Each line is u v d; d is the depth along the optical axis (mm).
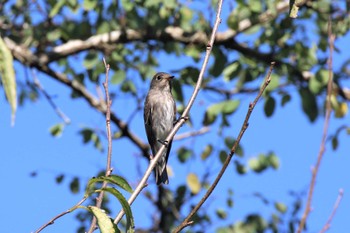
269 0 14133
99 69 15836
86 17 15750
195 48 15602
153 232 15625
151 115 12695
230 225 14391
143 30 15680
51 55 16078
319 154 5129
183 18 15102
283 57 15539
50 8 15625
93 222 5082
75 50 16109
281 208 14539
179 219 15625
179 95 13547
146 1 13938
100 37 16031
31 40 15898
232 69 13664
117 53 15914
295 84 14750
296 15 5715
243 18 14281
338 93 15375
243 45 15805
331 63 6137
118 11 14891
